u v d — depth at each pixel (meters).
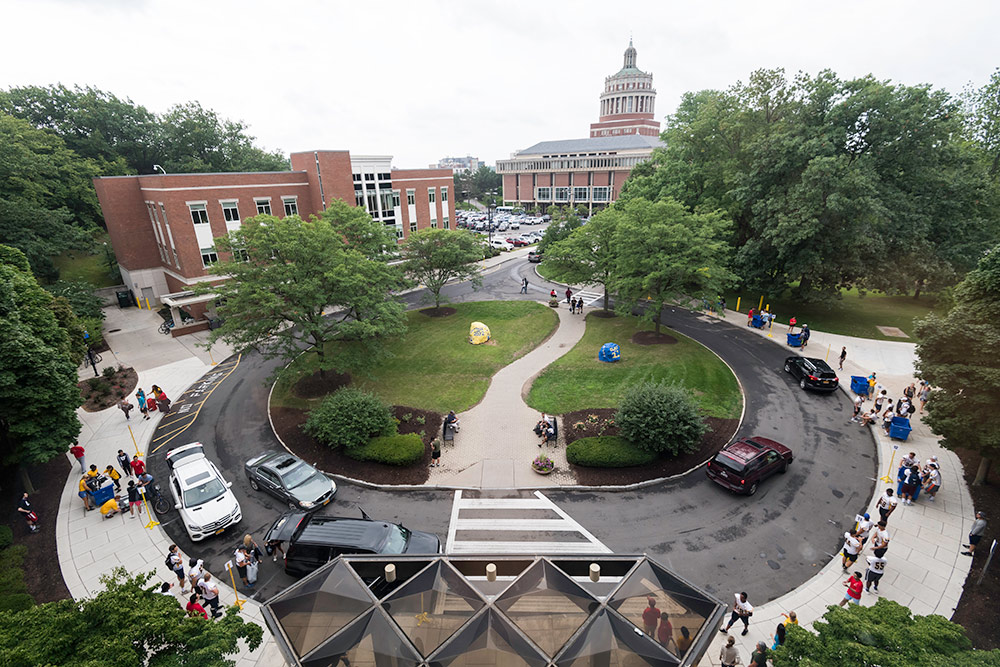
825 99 36.81
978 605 13.71
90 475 18.66
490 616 9.07
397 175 54.59
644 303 44.81
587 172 117.88
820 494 18.81
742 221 43.09
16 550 15.53
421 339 35.78
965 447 17.03
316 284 24.84
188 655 8.68
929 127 33.22
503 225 96.56
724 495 18.94
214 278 40.88
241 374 30.97
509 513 18.14
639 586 9.79
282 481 18.72
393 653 8.41
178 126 59.62
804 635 9.64
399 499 19.00
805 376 27.27
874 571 13.92
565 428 23.50
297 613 9.43
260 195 43.34
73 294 37.34
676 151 47.72
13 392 17.22
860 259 35.94
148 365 32.34
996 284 16.62
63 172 48.25
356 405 21.62
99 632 8.70
